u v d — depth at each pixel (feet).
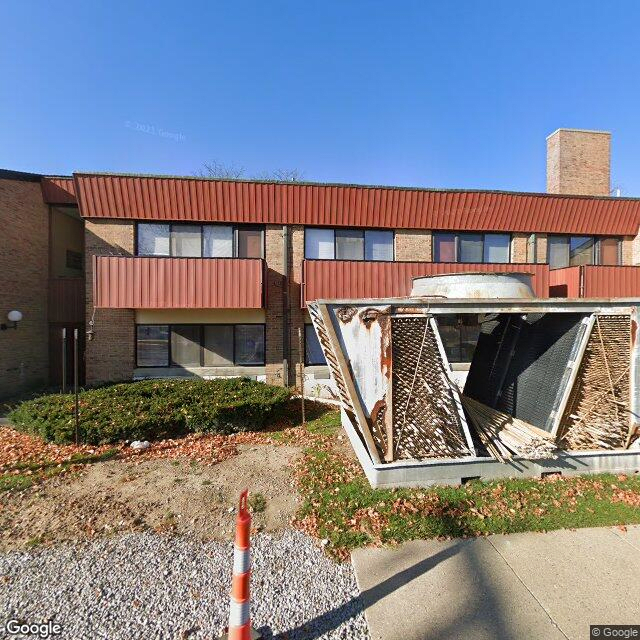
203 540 11.53
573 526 12.12
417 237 37.68
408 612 8.71
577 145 42.42
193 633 8.15
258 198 34.55
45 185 36.06
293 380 36.01
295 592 9.38
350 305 14.61
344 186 34.96
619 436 15.67
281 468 17.04
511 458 14.87
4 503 13.64
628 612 8.65
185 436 21.72
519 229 38.37
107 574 9.93
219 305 32.07
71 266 40.55
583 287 35.88
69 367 37.93
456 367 37.86
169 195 33.19
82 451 18.98
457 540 11.50
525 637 8.00
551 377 16.81
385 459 14.67
